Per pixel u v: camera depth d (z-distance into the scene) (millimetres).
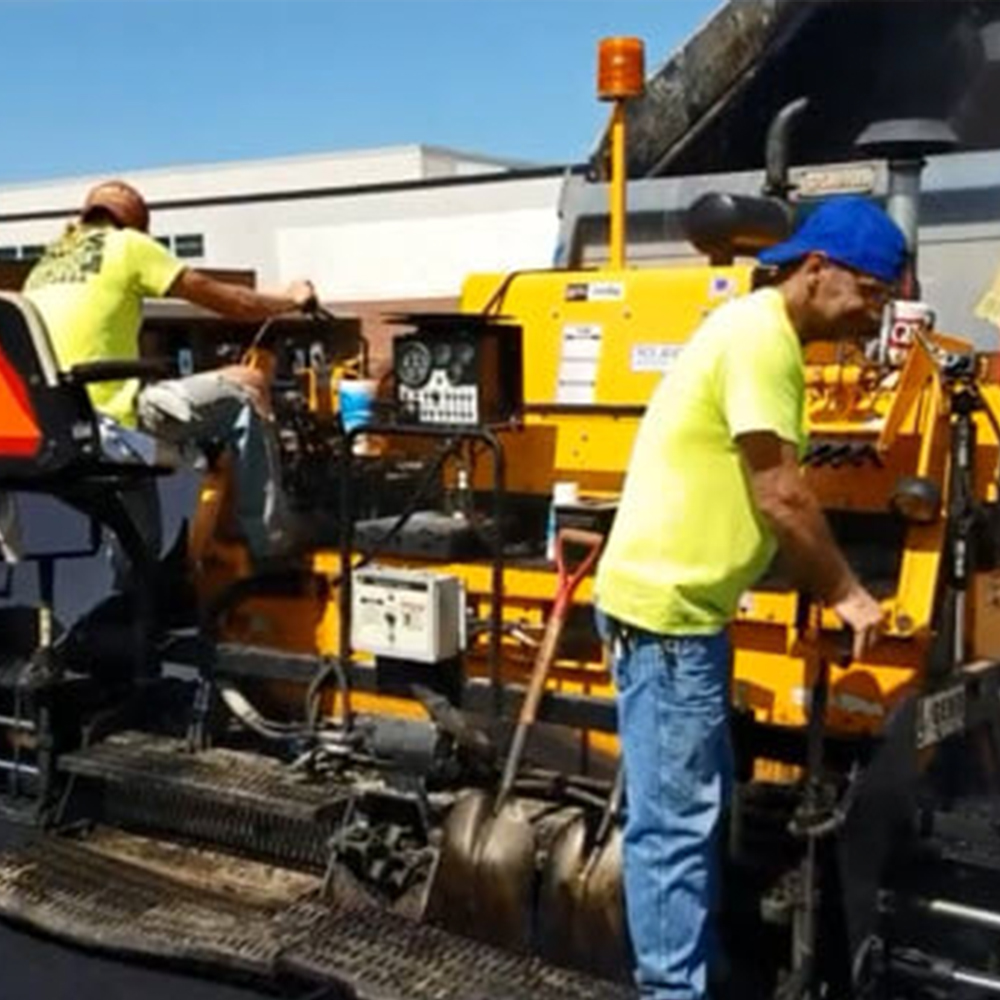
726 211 4066
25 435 3826
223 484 4273
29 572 4984
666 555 2771
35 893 3617
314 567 4027
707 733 2811
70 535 5223
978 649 3619
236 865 3744
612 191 4336
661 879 2836
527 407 3982
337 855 3486
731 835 3043
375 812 3572
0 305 3820
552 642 3377
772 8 5004
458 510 3945
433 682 3656
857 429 3395
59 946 3504
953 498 3236
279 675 3887
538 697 3330
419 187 18297
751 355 2672
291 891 3586
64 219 22375
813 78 5152
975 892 3184
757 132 5398
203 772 3783
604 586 2861
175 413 3893
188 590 4348
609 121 4770
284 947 3238
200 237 20484
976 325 4688
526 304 4020
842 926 2895
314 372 4477
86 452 3832
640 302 3840
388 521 4035
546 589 3643
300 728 3875
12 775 4156
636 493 2846
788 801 3176
